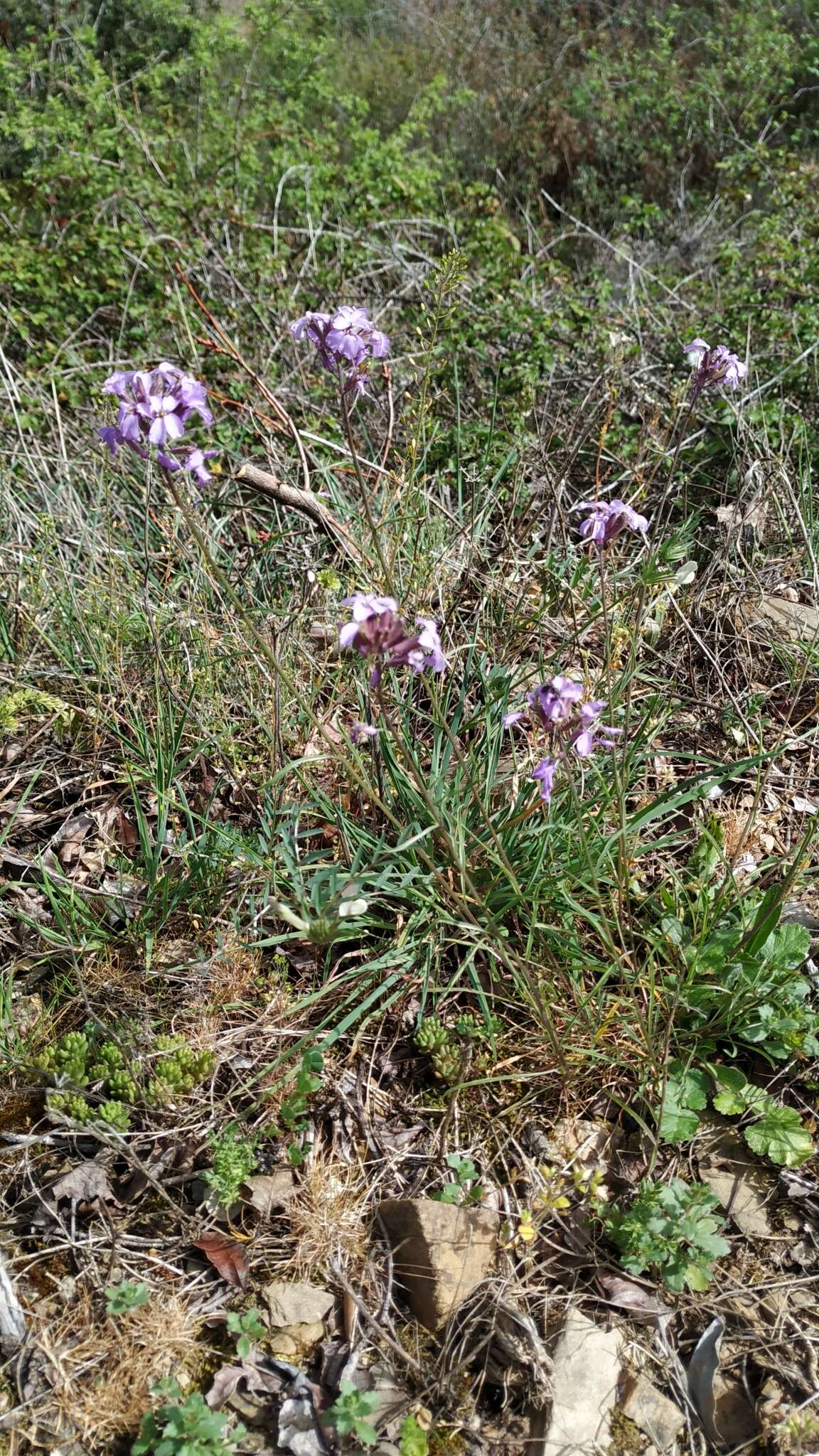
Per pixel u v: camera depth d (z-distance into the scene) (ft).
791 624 13.25
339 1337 7.59
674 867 10.24
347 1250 8.02
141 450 8.00
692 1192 7.91
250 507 14.15
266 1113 8.74
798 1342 7.52
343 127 26.48
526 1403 7.29
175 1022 9.44
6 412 16.56
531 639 12.66
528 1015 9.37
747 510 14.44
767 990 9.14
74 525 14.37
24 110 21.75
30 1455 6.99
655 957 9.52
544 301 18.72
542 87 30.19
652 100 27.99
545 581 12.58
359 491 14.88
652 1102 8.71
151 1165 8.48
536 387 16.39
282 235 20.52
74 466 15.35
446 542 13.48
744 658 12.87
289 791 10.88
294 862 9.48
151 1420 7.02
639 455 14.35
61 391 17.15
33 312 19.03
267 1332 7.60
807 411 16.88
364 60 32.99
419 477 14.89
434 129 30.53
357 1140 8.70
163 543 14.29
